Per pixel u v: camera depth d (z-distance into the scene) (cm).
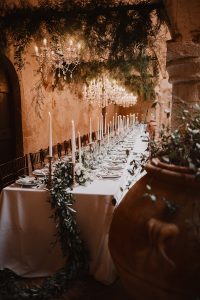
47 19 412
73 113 951
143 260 189
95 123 1217
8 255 311
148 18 386
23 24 417
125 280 208
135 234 196
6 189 308
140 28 391
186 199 188
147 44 410
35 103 688
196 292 177
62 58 535
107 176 360
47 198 301
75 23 404
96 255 297
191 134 222
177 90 332
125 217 209
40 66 611
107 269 287
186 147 220
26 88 645
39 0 416
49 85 738
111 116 1428
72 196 296
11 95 611
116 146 645
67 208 288
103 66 611
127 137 821
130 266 197
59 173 329
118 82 759
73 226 292
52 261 311
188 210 184
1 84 577
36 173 377
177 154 225
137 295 206
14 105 615
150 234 183
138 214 200
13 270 307
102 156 488
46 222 305
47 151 602
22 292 259
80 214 299
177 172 197
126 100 1025
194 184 189
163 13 377
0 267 305
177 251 178
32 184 317
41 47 485
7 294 258
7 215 307
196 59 312
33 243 311
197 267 175
